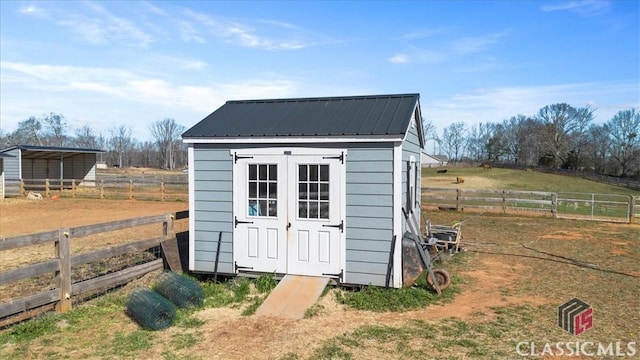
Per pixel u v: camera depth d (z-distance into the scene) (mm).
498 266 8703
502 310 6098
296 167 7180
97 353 4801
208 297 6797
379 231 6824
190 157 7730
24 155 28750
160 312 5531
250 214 7477
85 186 26500
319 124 7281
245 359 4629
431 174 46562
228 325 5609
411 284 6973
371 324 5590
